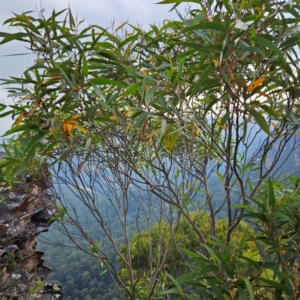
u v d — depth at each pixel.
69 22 1.29
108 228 2.45
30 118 1.23
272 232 1.03
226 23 0.84
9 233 2.69
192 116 1.26
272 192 1.01
